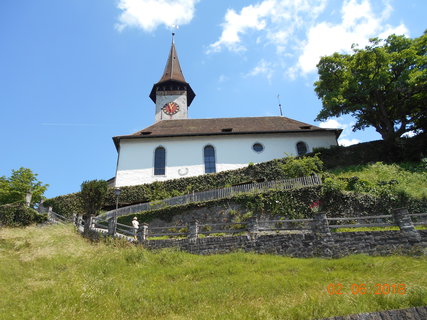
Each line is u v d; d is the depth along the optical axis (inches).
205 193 861.8
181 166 1184.2
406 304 289.7
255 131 1221.7
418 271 384.2
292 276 415.5
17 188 1318.9
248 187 829.2
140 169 1176.8
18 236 666.8
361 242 494.6
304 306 313.6
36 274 481.1
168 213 822.5
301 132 1238.3
